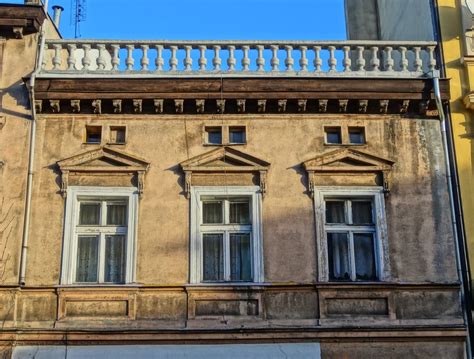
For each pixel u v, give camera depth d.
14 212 15.73
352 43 17.33
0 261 15.34
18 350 14.74
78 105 16.45
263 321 15.12
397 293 15.54
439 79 16.81
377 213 16.16
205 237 16.05
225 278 15.72
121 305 15.22
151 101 16.50
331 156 16.41
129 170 16.12
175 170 16.25
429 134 16.86
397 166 16.55
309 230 15.90
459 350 15.21
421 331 15.16
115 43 17.06
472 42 17.56
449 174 16.48
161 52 17.11
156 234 15.74
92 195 16.02
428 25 18.30
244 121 16.73
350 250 16.05
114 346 14.86
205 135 16.66
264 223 15.91
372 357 15.05
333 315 15.30
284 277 15.52
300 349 14.98
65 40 17.06
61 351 14.77
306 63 17.19
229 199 16.31
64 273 15.37
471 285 15.56
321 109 16.73
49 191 15.98
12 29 16.86
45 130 16.45
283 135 16.64
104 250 15.84
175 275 15.46
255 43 17.22
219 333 14.96
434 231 16.08
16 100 16.58
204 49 17.17
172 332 14.90
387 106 16.84
